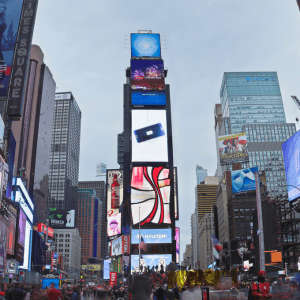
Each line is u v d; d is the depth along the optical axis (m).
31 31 74.56
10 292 17.05
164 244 152.00
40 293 25.31
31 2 76.00
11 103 70.75
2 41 71.69
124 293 44.91
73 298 27.66
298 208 88.56
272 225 99.69
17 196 136.12
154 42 184.62
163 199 157.00
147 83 174.50
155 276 69.69
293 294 18.55
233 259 164.38
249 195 178.62
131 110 169.00
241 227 174.75
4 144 103.12
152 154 162.00
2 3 74.12
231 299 29.12
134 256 150.00
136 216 154.62
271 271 93.50
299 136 87.38
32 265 159.25
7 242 110.81
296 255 93.31
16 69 72.25
